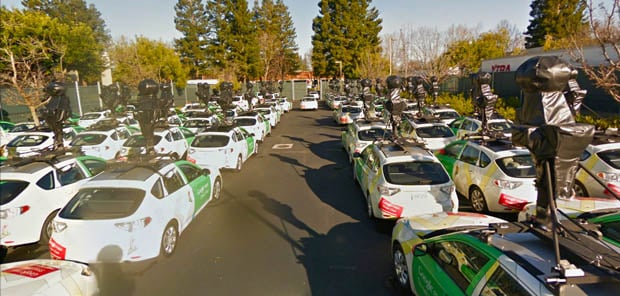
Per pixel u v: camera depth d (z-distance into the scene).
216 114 21.03
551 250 3.18
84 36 31.22
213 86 42.88
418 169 6.88
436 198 6.48
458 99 23.33
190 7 49.81
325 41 54.19
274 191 9.85
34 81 18.39
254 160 14.08
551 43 31.22
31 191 6.24
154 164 6.66
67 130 13.82
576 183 7.68
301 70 80.31
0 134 14.88
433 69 27.97
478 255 3.47
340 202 8.76
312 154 15.05
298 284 5.18
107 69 43.53
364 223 7.40
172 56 39.81
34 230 6.19
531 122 3.16
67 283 4.06
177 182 6.84
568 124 2.97
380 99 27.84
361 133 12.32
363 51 49.69
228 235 6.94
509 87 24.38
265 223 7.52
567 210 5.57
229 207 8.55
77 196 5.59
